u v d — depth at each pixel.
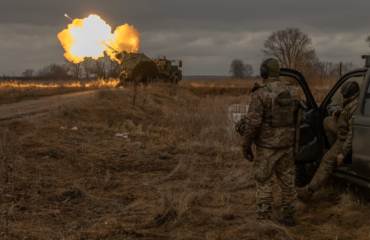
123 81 25.11
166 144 8.97
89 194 4.93
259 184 3.89
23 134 7.78
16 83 28.09
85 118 11.16
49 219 3.99
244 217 4.23
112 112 12.64
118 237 3.59
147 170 6.46
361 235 3.71
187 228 3.88
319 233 3.78
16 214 4.00
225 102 14.86
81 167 6.23
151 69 25.12
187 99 22.16
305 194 4.82
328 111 5.34
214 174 6.26
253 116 3.71
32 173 5.53
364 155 4.07
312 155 5.13
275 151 3.80
